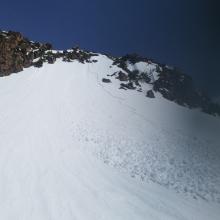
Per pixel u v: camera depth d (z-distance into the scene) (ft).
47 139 83.92
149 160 79.15
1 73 152.25
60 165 65.92
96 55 212.64
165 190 59.62
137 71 185.47
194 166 79.71
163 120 128.36
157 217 47.29
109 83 165.17
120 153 81.76
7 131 85.51
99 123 109.70
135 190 57.26
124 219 45.91
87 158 73.56
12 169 59.93
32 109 112.78
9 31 171.73
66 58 192.44
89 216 45.88
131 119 121.19
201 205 54.44
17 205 47.19
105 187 56.95
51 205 48.11
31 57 172.86
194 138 113.19
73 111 119.24
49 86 145.38
